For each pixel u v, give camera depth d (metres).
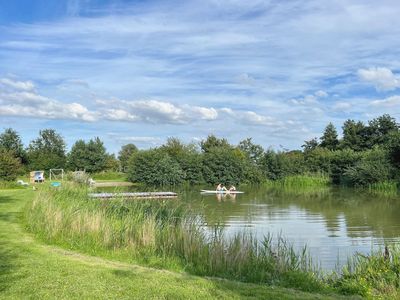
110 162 80.25
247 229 22.39
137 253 12.35
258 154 72.88
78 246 12.91
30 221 15.95
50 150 87.12
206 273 10.86
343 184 61.62
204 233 13.68
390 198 40.69
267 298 8.19
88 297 7.74
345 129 82.56
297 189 55.88
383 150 59.53
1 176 41.44
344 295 9.59
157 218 15.24
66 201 19.11
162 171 62.72
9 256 10.90
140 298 7.78
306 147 90.50
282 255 11.95
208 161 65.62
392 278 10.23
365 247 17.95
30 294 7.80
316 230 22.42
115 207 16.80
